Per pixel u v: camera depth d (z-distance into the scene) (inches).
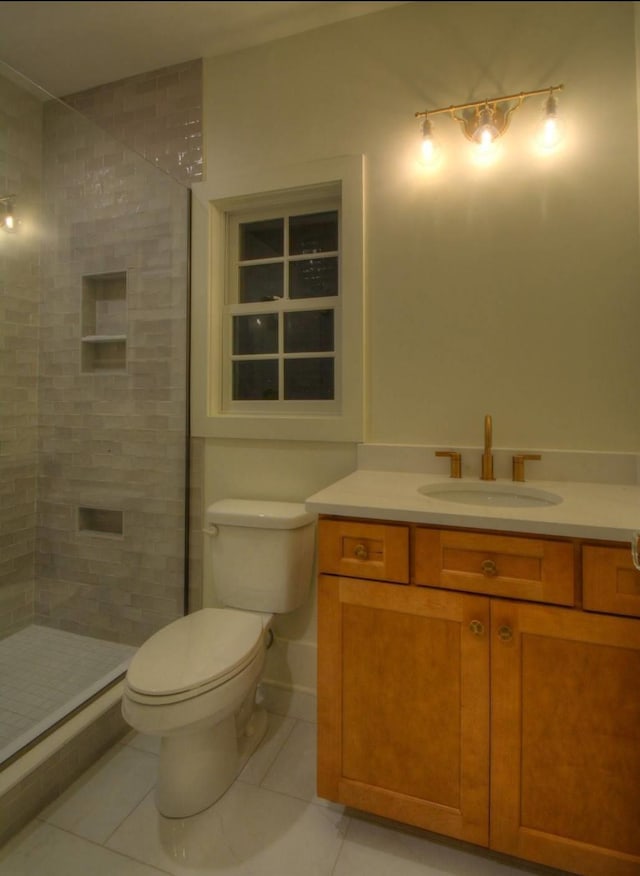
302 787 49.6
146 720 40.8
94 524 76.9
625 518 36.7
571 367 53.7
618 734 35.2
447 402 58.4
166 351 70.9
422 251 58.9
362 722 42.3
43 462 80.2
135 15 60.1
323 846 42.8
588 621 35.6
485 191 56.4
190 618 54.8
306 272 68.4
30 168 76.7
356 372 61.2
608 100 51.9
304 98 63.3
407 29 58.9
